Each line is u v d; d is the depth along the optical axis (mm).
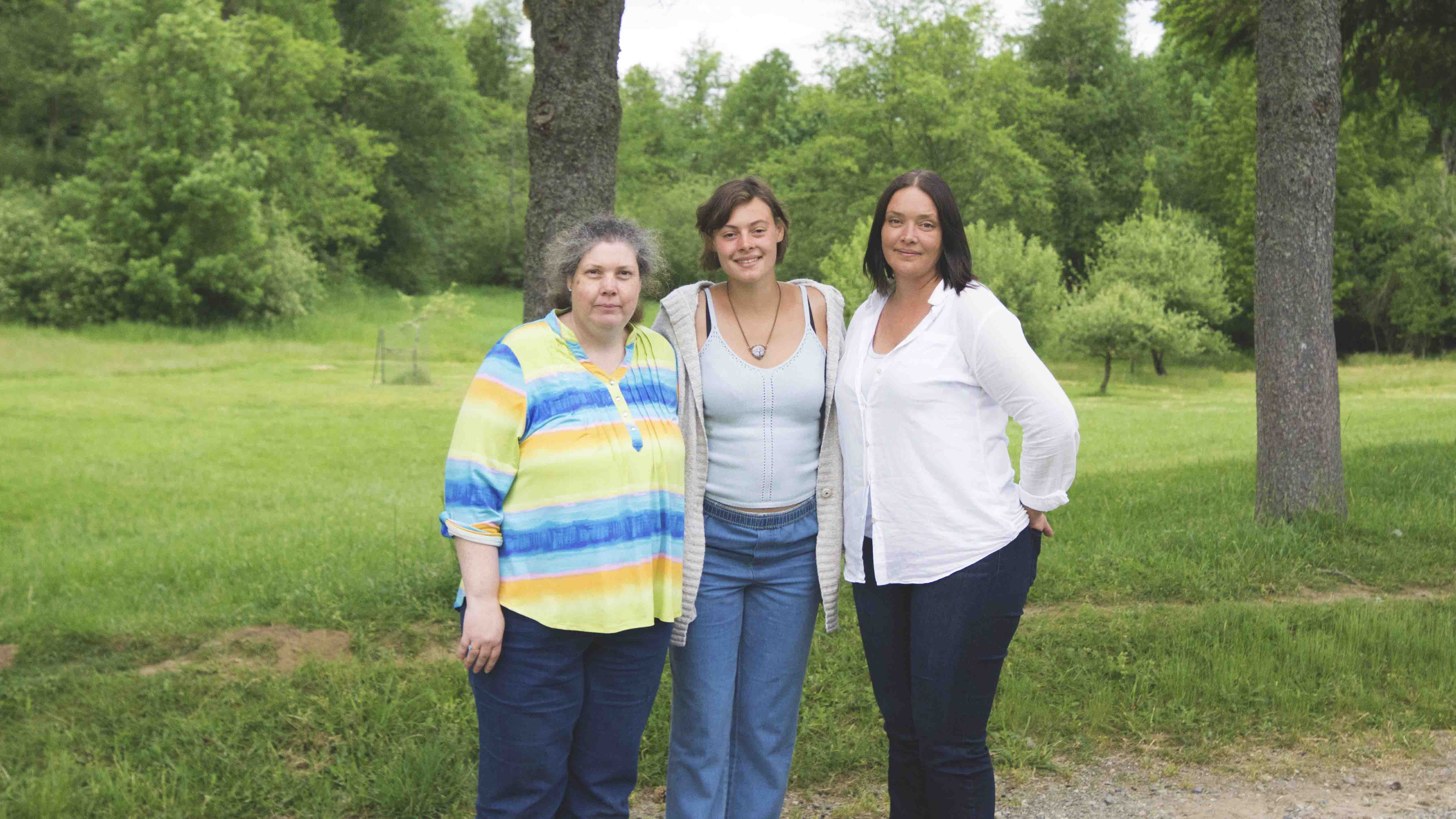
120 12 37531
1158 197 41000
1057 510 7461
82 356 28906
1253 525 6254
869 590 2658
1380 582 5484
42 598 5879
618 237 2428
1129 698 4016
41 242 36469
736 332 2678
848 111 39938
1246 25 8812
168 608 5359
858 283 32094
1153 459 12734
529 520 2338
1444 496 7125
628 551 2361
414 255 56125
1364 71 8875
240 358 31156
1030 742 3727
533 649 2328
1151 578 5488
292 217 44188
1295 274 6277
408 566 5793
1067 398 2434
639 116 70625
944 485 2516
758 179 2664
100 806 3146
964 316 2506
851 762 3613
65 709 3854
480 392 2350
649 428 2434
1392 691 4051
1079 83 48438
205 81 38156
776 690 2773
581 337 2447
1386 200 38188
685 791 2742
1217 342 35906
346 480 12062
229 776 3336
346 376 27312
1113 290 31781
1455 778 3463
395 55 53906
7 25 45375
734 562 2686
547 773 2387
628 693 2459
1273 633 4562
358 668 4176
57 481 11188
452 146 57469
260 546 7152
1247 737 3781
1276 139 6270
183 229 37250
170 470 12273
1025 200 40719
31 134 46219
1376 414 17750
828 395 2695
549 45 4852
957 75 40188
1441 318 37250
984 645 2520
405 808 3207
